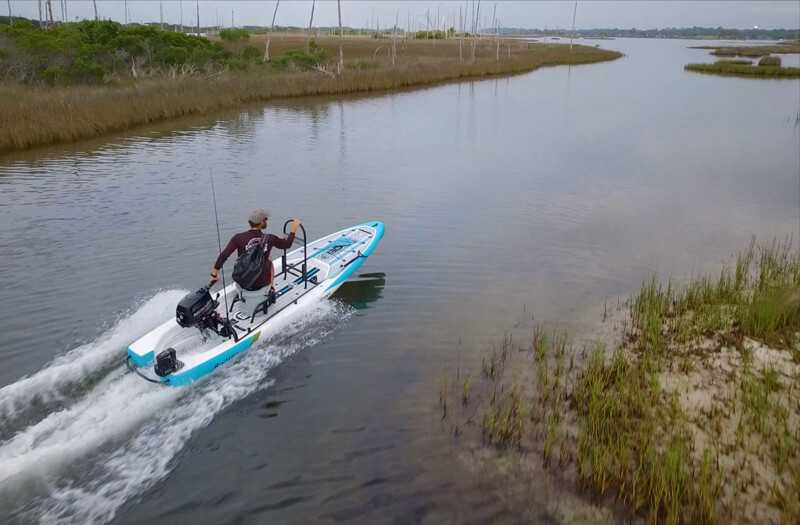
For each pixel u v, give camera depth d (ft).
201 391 21.72
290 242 26.08
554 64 229.45
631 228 40.32
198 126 77.46
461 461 18.42
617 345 25.34
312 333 26.23
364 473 17.89
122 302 27.58
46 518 15.78
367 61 150.00
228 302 25.72
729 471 17.56
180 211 41.68
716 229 40.19
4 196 44.70
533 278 32.32
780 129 79.36
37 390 20.66
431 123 83.82
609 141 71.41
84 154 59.88
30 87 82.17
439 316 28.04
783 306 26.35
